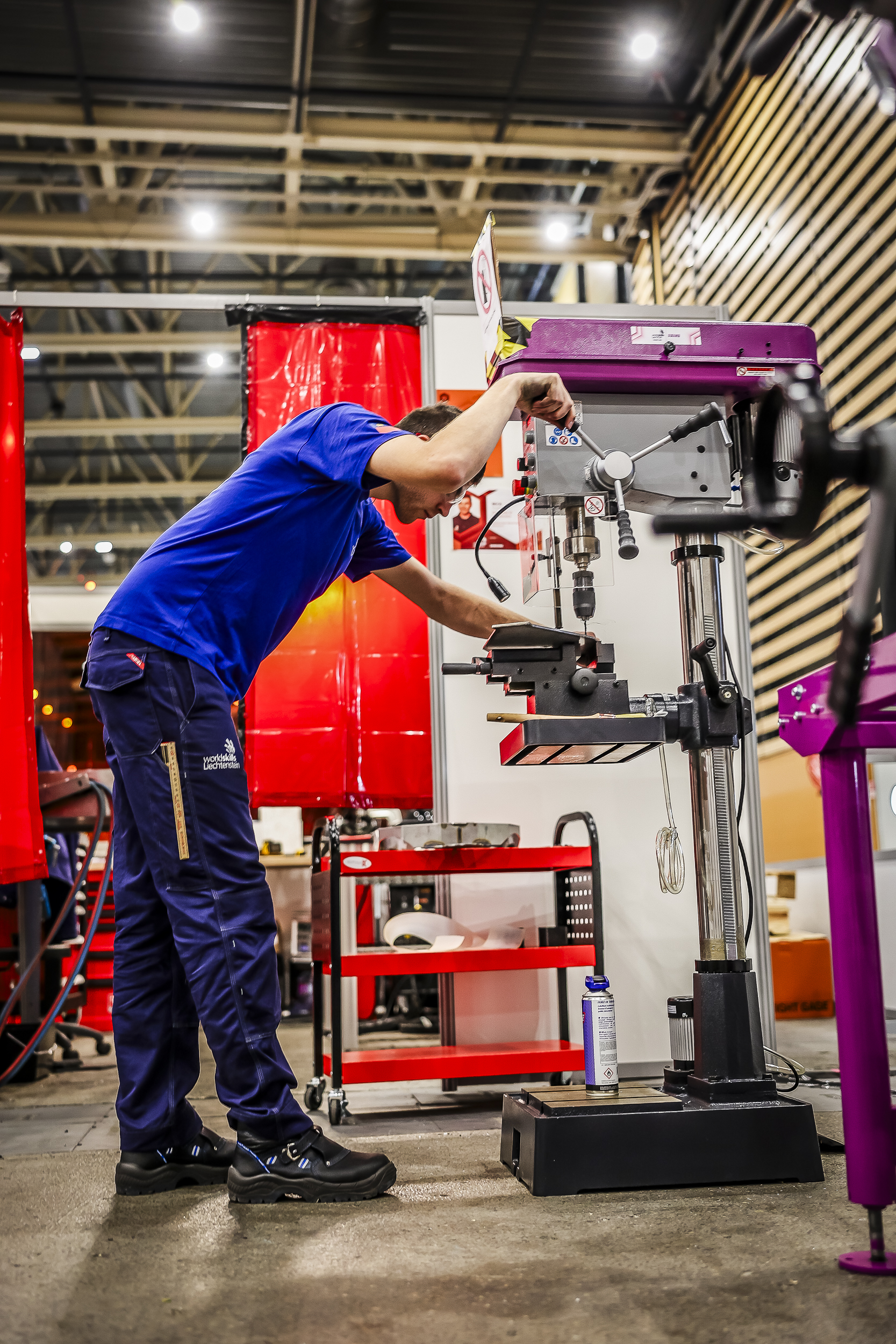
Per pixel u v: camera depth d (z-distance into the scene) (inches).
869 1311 47.3
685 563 83.0
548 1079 124.0
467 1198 69.1
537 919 123.1
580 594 82.3
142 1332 47.0
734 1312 47.7
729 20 230.1
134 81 240.7
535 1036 119.7
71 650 282.0
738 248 237.6
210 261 335.0
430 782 124.9
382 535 87.7
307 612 126.3
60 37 228.5
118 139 253.3
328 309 128.6
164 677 71.4
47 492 447.2
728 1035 74.3
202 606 73.1
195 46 231.3
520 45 233.3
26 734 120.9
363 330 130.6
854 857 55.8
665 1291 50.7
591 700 78.5
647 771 123.3
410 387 130.2
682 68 246.2
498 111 251.4
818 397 39.1
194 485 451.5
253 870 72.2
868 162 184.7
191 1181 75.2
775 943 194.5
